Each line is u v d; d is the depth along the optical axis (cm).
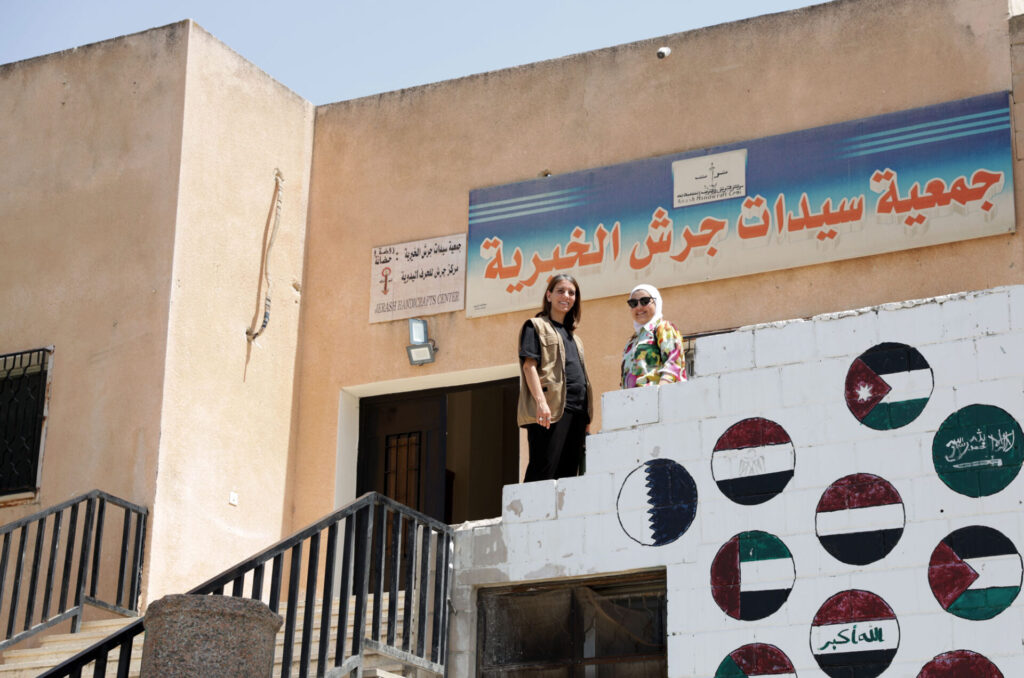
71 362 1171
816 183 1102
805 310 1082
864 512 707
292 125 1291
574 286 880
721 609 721
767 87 1143
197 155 1193
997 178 1048
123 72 1234
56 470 1144
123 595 1059
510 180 1219
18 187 1248
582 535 772
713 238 1124
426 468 1212
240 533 1157
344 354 1239
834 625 695
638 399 780
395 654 745
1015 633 659
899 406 717
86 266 1192
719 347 768
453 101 1263
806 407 737
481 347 1188
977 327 713
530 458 842
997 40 1078
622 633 757
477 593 798
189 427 1134
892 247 1066
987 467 689
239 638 625
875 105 1103
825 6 1142
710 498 744
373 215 1266
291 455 1221
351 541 738
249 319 1208
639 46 1202
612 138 1188
